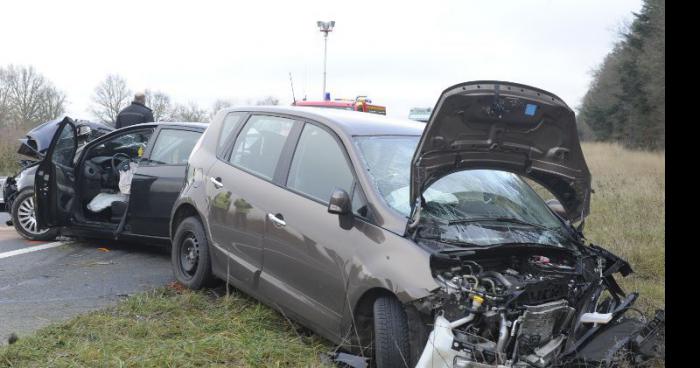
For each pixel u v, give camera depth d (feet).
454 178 14.65
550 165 13.55
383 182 13.64
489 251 12.34
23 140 27.02
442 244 12.23
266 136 16.88
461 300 11.23
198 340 14.10
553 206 15.69
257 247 15.53
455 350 10.97
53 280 19.85
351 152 14.21
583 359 11.71
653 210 32.99
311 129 15.65
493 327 11.28
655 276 21.44
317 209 14.14
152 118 34.24
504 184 15.39
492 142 12.91
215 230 17.12
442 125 12.22
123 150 26.22
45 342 13.75
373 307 12.51
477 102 12.06
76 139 24.80
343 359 12.89
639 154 93.81
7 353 12.95
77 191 24.39
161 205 21.86
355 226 13.12
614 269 13.98
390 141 15.06
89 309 16.87
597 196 39.24
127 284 19.44
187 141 22.56
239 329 14.87
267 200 15.49
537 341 11.71
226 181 17.13
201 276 17.62
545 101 12.35
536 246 12.82
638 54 152.76
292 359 13.43
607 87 173.68
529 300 11.80
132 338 14.19
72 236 26.27
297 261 14.25
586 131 197.36
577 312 12.63
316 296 13.75
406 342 11.88
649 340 12.24
